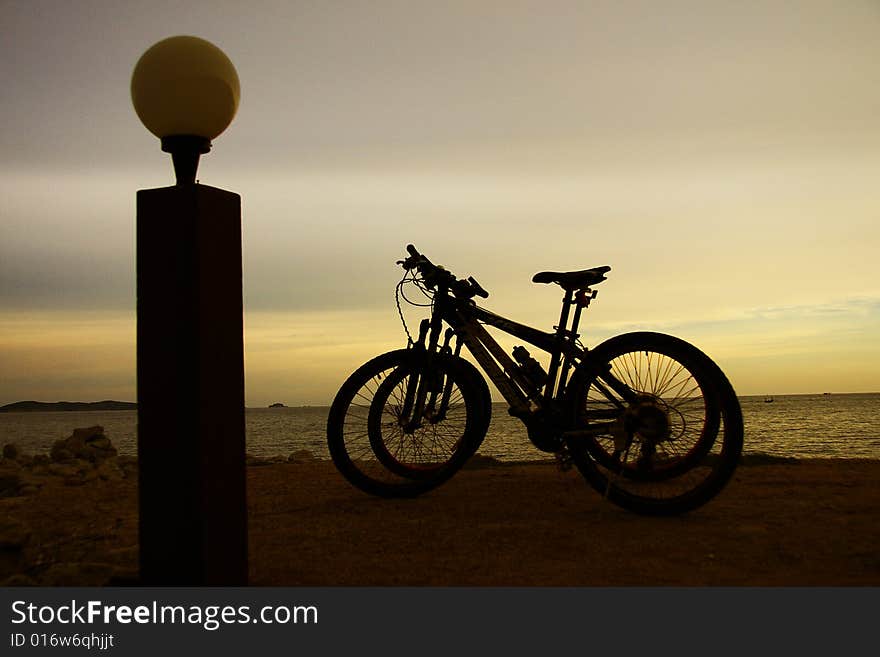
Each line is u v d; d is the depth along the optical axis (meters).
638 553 2.84
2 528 3.10
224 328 2.35
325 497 4.27
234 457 2.36
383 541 3.14
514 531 3.26
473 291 4.09
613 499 3.56
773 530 3.11
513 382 3.89
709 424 3.45
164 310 2.29
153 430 2.29
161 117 2.46
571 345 3.73
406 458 4.28
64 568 2.64
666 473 3.52
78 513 3.89
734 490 4.03
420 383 4.18
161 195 2.31
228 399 2.35
